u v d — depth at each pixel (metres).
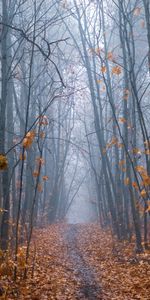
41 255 14.00
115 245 16.00
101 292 9.65
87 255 15.45
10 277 9.67
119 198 18.09
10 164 17.41
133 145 15.15
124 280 10.59
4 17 10.84
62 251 16.41
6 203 10.86
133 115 15.31
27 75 20.16
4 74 11.00
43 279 10.61
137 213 14.74
